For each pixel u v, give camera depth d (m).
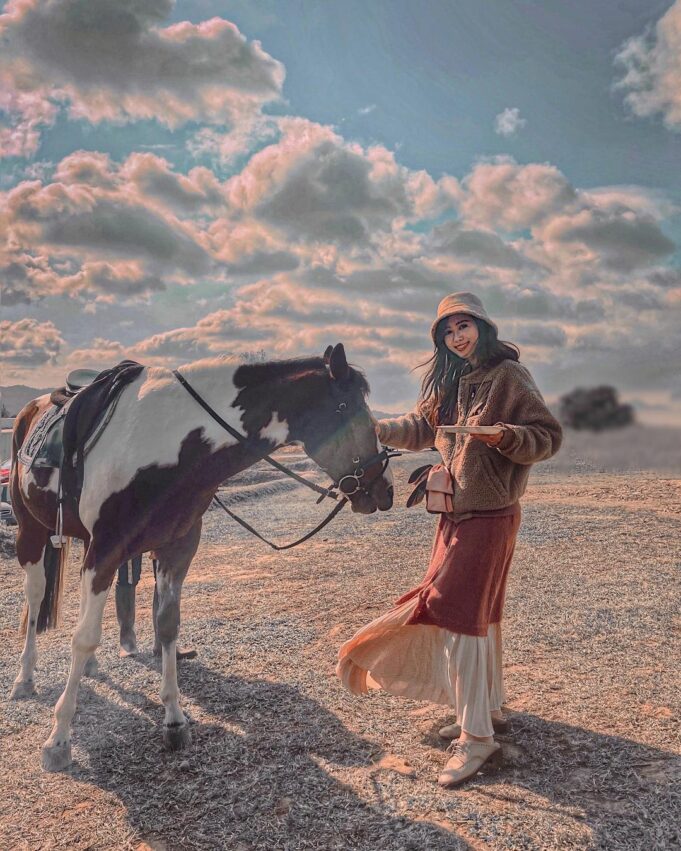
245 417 3.40
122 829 2.70
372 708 3.69
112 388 3.58
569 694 3.73
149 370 3.62
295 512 11.89
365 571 7.20
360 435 3.38
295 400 3.39
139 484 3.30
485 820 2.58
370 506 3.43
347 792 2.85
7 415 9.97
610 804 2.65
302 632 5.13
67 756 3.22
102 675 4.39
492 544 2.96
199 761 3.20
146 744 3.40
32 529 4.27
